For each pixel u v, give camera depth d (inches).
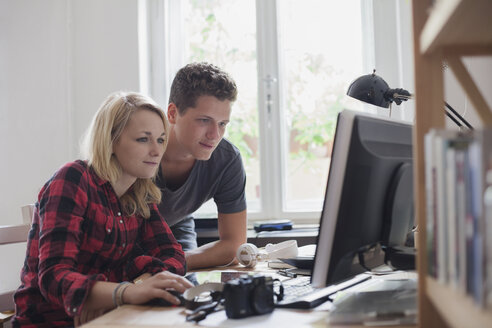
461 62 34.4
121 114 52.9
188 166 74.4
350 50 114.5
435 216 26.4
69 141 114.7
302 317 36.3
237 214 76.5
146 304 41.6
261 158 115.3
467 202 21.0
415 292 39.4
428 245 27.8
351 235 38.2
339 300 38.1
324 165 115.1
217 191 76.5
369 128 38.9
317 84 115.5
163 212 76.0
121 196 57.1
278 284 48.5
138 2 113.3
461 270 21.5
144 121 53.0
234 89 66.9
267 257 68.4
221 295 41.8
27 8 117.3
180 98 67.3
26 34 117.2
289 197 116.0
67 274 44.3
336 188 37.1
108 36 114.2
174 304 40.8
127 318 37.0
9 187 116.8
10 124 117.0
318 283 37.9
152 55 118.3
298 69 116.1
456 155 22.6
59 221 47.4
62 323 50.8
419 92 30.2
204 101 65.6
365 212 39.2
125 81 113.4
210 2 119.6
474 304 19.6
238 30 118.5
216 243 73.0
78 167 51.8
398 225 43.9
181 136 68.2
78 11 115.4
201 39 119.7
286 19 116.8
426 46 29.1
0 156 117.1
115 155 53.9
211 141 67.5
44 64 116.3
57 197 48.5
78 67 115.3
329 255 37.4
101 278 44.6
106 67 114.1
